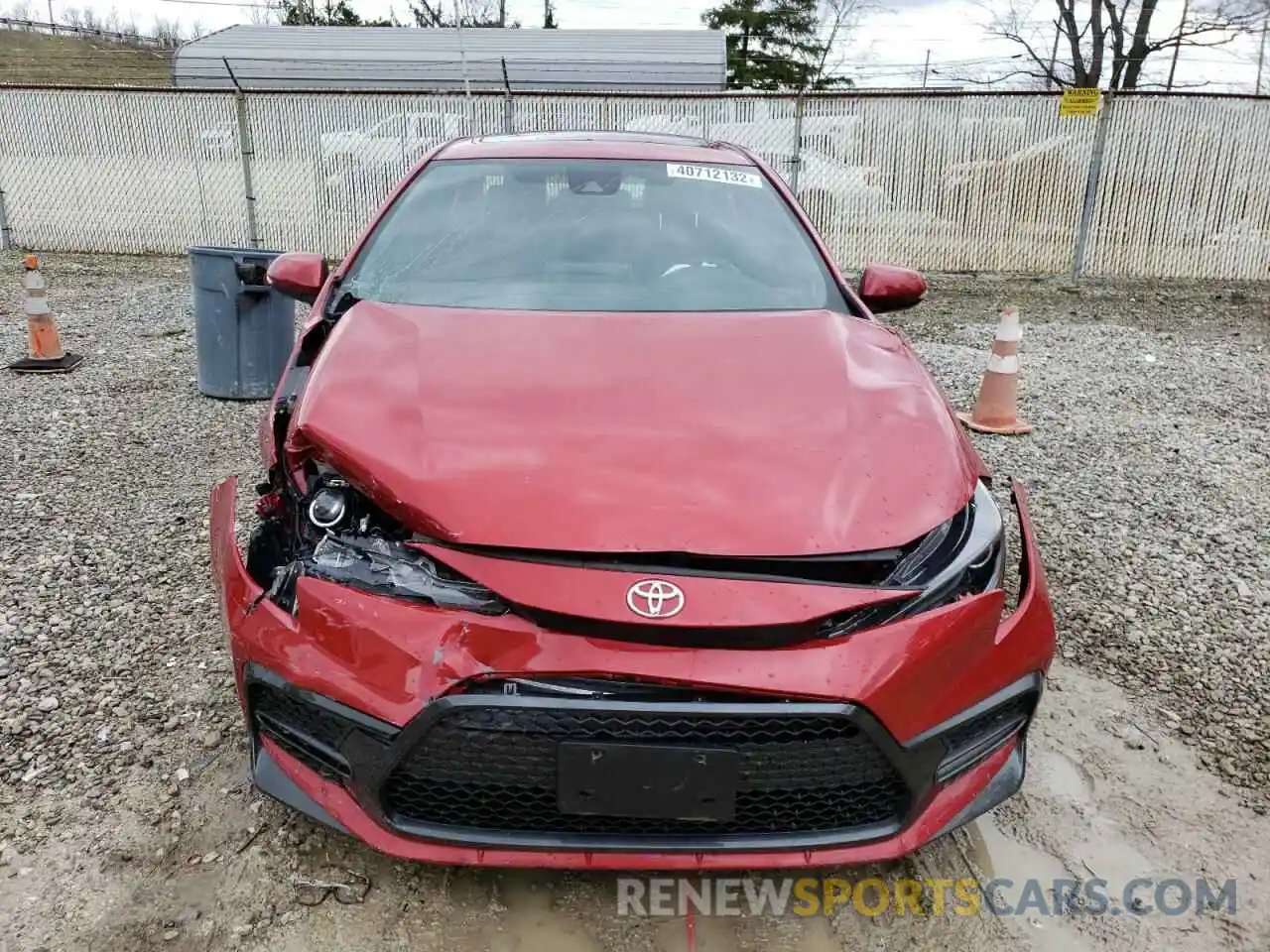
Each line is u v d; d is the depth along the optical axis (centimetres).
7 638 321
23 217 1272
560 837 195
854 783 195
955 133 1158
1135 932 220
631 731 187
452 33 1912
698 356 257
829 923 221
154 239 1270
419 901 221
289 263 346
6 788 252
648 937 215
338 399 231
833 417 231
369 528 211
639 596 187
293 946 209
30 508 427
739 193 361
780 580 192
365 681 193
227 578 222
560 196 349
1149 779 271
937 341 838
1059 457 529
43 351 665
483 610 192
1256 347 838
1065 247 1186
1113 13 2778
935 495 214
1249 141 1128
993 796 216
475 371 244
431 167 369
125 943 207
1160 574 391
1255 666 329
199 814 245
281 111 1210
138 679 300
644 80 1791
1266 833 252
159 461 490
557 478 206
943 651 199
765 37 3644
